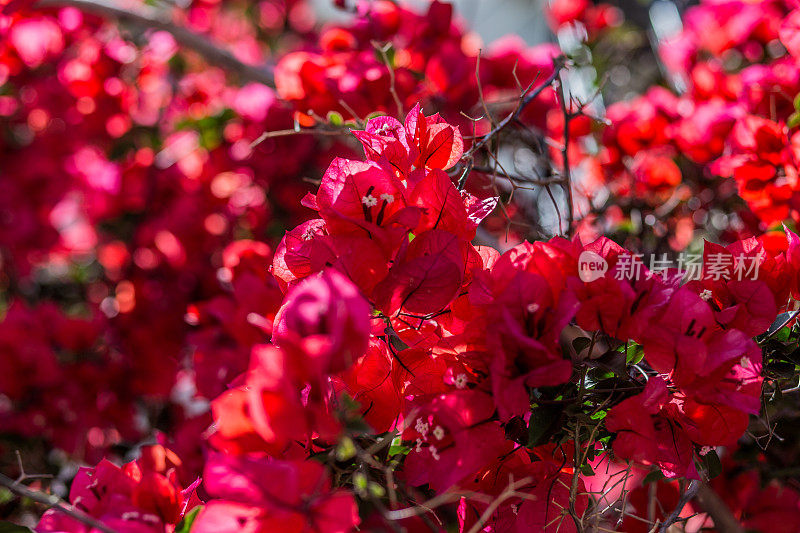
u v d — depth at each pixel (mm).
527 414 730
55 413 1365
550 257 644
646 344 636
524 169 1415
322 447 662
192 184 1575
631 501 1030
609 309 629
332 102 1098
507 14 3068
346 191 666
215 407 569
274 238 1523
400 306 663
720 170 1075
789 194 972
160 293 1582
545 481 695
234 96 1683
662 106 1354
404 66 1291
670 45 1613
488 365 637
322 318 542
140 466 747
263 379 533
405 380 712
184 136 1664
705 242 733
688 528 1104
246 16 2480
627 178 1370
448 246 650
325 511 540
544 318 619
